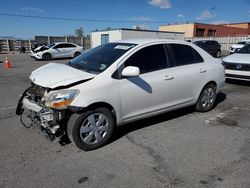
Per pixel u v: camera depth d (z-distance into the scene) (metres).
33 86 4.05
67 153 3.65
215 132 4.52
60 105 3.42
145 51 4.30
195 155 3.65
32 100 3.88
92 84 3.61
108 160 3.48
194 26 52.66
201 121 5.06
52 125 3.59
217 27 56.31
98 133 3.79
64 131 3.68
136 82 4.05
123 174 3.16
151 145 3.95
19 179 3.02
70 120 3.59
